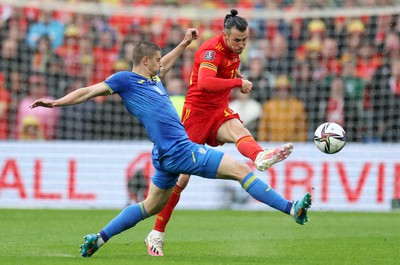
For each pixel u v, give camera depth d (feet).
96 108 196.03
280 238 123.75
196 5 224.12
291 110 192.65
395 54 197.57
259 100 194.08
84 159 179.42
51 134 193.06
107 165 179.63
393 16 205.57
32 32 203.72
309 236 127.24
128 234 128.98
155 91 93.81
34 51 200.44
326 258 97.35
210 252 104.73
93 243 94.43
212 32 210.79
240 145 99.71
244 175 90.48
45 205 178.50
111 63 202.08
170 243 116.57
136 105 93.45
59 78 198.70
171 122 92.84
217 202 178.91
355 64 197.47
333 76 197.98
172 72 196.13
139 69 94.22
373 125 192.65
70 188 179.01
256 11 202.69
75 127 194.49
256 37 210.18
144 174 179.42
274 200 89.71
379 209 177.68
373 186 177.99
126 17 210.38
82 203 179.01
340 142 95.96
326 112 195.62
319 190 178.09
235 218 157.48
